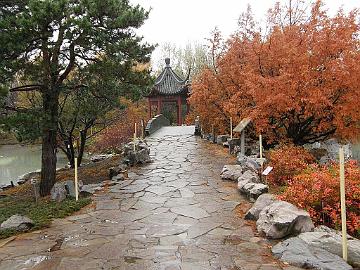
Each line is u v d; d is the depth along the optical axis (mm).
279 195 7062
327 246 4918
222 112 16062
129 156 13047
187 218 6848
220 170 11461
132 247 5480
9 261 5121
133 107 25438
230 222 6555
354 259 4707
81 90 12422
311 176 6789
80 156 18812
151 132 23547
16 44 8688
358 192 6199
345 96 10609
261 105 11273
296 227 5684
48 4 8352
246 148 13211
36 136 9906
